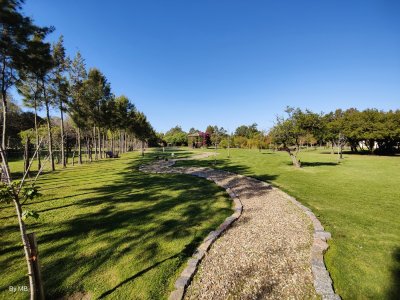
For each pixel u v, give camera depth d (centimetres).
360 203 959
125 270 481
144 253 550
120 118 3838
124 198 1054
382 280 450
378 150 4278
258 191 1179
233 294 414
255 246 588
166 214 829
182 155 3900
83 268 489
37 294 355
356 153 4462
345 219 772
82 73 2625
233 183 1391
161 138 9281
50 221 762
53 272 476
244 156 3556
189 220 769
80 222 753
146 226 716
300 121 1988
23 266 502
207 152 4709
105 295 410
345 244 594
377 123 3853
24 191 333
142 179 1559
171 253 550
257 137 5909
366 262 512
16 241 620
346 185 1326
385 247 578
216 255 546
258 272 478
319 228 690
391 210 866
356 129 3925
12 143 3691
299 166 2134
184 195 1105
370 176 1639
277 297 407
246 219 785
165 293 414
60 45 2047
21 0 1245
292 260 523
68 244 598
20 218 323
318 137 2131
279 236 646
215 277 462
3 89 1394
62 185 1368
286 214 829
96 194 1134
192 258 523
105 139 5966
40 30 1415
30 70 1535
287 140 2114
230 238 636
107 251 561
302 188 1248
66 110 2405
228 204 954
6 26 1234
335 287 432
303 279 456
